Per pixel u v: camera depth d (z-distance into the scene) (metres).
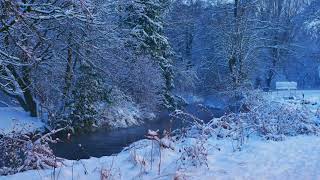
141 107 28.45
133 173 6.83
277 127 11.16
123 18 29.02
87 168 7.30
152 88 28.97
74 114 21.75
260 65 45.03
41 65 20.64
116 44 23.52
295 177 6.25
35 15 15.73
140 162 7.18
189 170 6.72
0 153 8.00
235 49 35.66
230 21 37.72
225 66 41.12
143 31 31.44
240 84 32.84
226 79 37.44
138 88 28.17
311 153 8.12
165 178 6.30
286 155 7.95
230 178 6.26
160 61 34.03
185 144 8.74
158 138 7.94
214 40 43.81
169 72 34.62
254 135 10.63
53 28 19.41
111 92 25.28
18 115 21.44
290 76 54.94
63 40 20.95
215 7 44.88
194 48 47.81
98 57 23.27
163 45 34.88
